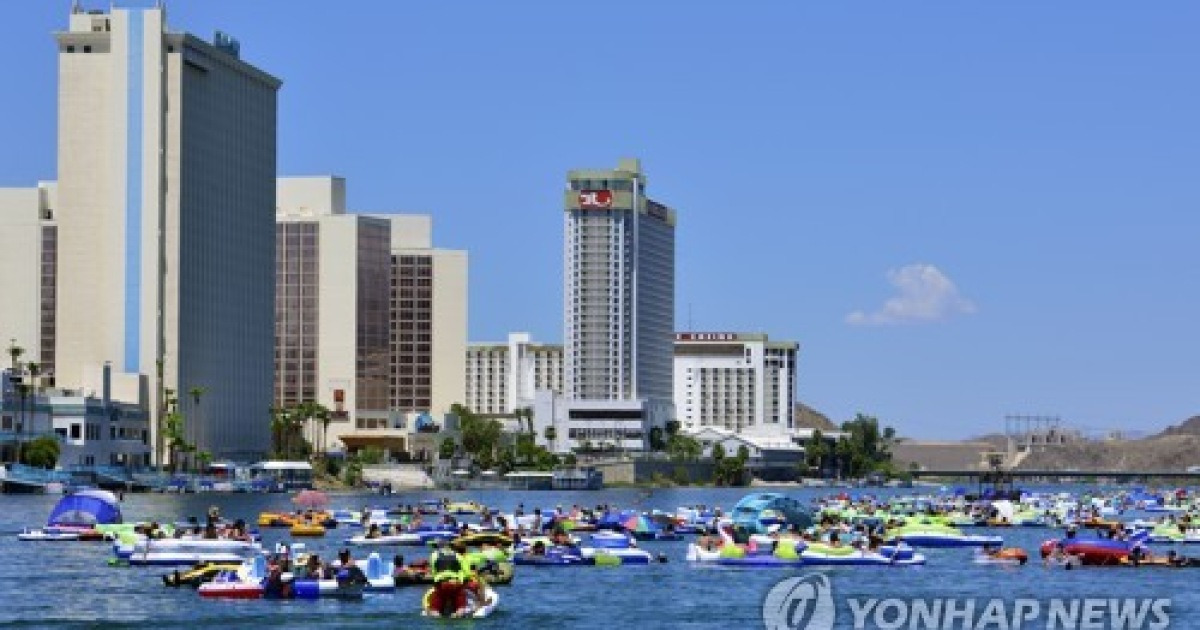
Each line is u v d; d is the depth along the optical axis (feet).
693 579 544.21
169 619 442.91
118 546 579.48
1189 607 495.41
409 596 482.69
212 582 485.56
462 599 451.12
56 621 440.86
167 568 556.10
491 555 547.90
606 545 612.70
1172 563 609.83
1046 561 616.80
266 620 441.27
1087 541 614.34
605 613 463.83
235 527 592.60
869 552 602.03
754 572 568.41
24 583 513.86
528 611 465.06
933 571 586.45
